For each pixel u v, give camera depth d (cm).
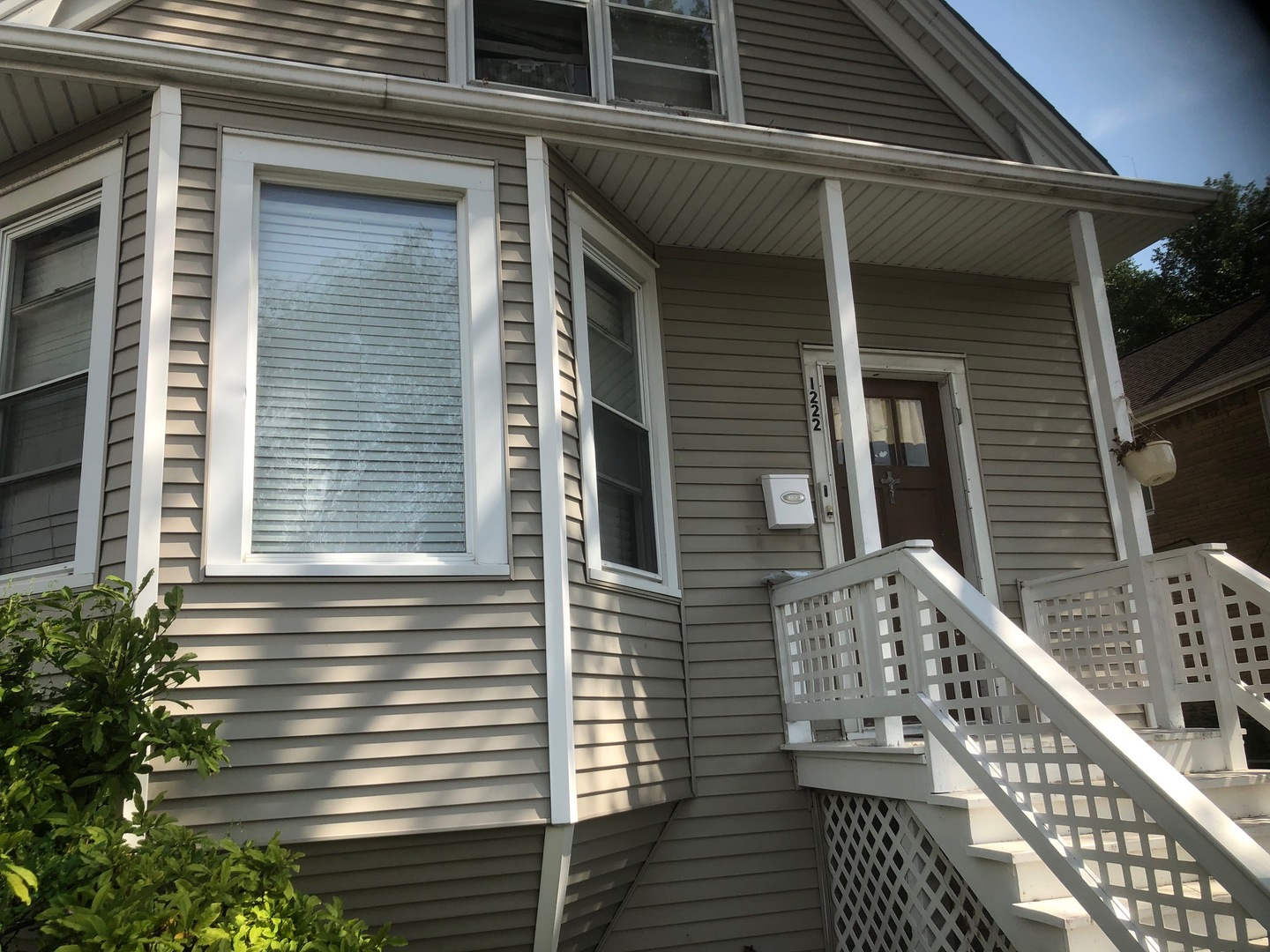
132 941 245
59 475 411
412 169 434
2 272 446
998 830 365
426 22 494
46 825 298
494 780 372
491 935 402
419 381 421
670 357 553
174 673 331
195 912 261
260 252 414
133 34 444
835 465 585
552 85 527
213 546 370
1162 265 2561
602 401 497
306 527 392
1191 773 432
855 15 604
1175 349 1400
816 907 488
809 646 499
